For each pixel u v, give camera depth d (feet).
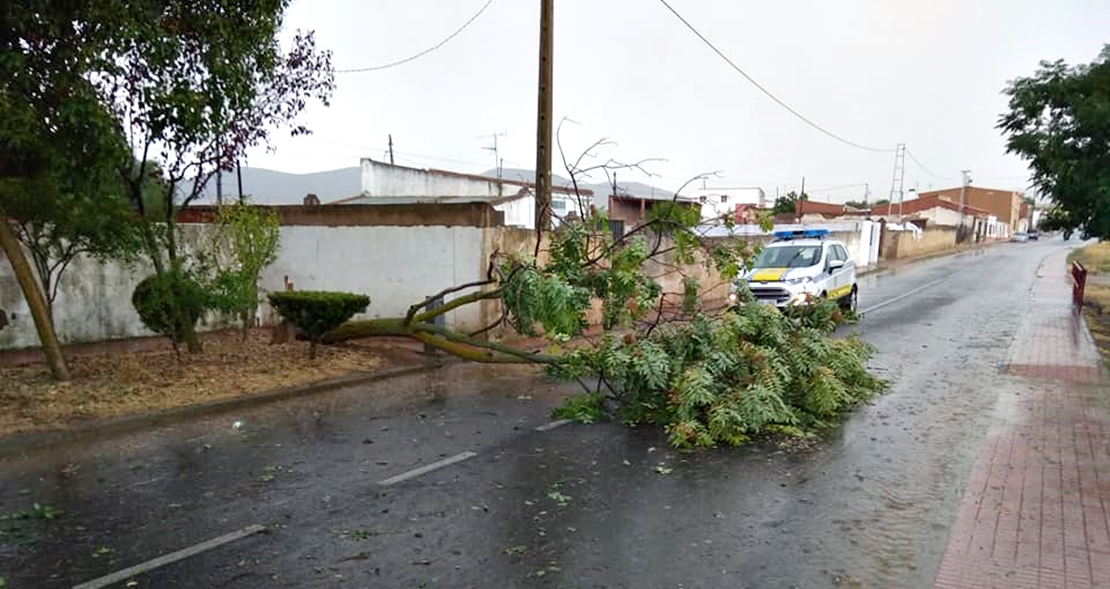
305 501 17.62
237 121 31.78
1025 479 18.85
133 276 39.06
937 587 13.12
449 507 17.20
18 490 18.34
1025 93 41.19
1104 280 91.20
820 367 26.35
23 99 23.40
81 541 15.24
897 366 35.70
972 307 63.26
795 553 14.61
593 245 28.02
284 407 27.78
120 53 25.22
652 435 23.85
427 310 39.27
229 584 13.33
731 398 23.80
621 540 15.26
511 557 14.44
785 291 50.78
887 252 152.15
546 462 20.81
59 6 23.56
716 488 18.54
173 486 18.69
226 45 28.32
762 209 33.88
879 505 17.29
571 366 26.91
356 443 22.80
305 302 33.71
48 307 29.14
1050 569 13.79
